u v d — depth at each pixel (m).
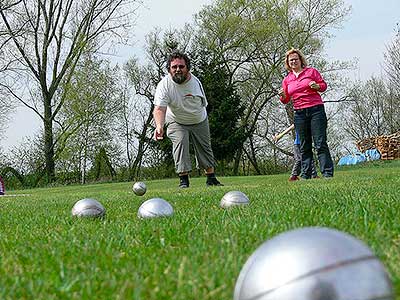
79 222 3.88
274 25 31.25
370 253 1.17
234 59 33.72
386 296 1.11
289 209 3.70
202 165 9.55
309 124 9.31
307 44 32.12
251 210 3.89
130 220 3.86
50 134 28.25
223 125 30.17
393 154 32.50
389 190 4.87
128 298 1.61
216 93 30.39
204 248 2.36
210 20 32.19
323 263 1.13
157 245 2.59
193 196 6.18
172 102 9.00
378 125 37.81
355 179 7.62
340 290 1.10
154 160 30.47
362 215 3.15
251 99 34.34
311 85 9.01
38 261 2.29
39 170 28.25
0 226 4.04
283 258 1.17
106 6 27.89
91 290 1.73
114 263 2.17
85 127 29.30
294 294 1.12
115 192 9.84
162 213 3.83
